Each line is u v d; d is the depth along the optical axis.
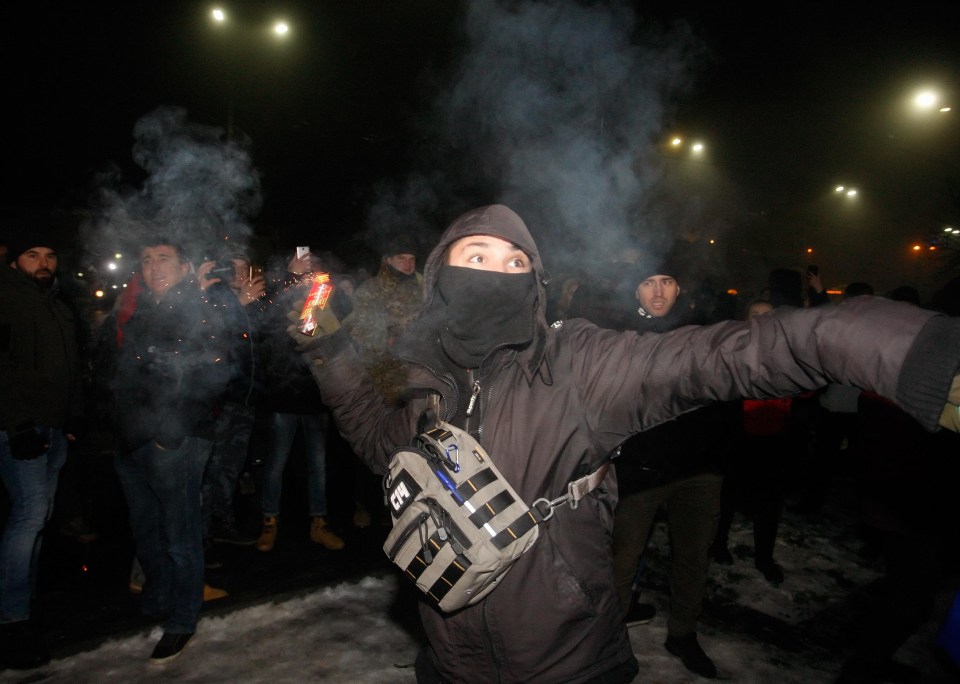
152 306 2.88
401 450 1.43
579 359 1.43
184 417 2.86
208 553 4.04
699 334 1.29
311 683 2.84
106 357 2.88
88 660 2.97
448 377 1.48
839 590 3.94
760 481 3.99
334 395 1.68
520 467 1.38
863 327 1.00
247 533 4.53
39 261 3.23
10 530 2.92
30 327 2.96
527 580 1.37
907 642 3.36
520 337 1.45
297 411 4.13
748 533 4.77
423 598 1.51
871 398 2.82
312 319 1.64
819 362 1.06
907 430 2.69
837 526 4.98
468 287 1.46
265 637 3.19
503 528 1.29
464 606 1.37
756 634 3.41
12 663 2.86
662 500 2.95
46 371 3.00
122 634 3.11
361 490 4.70
